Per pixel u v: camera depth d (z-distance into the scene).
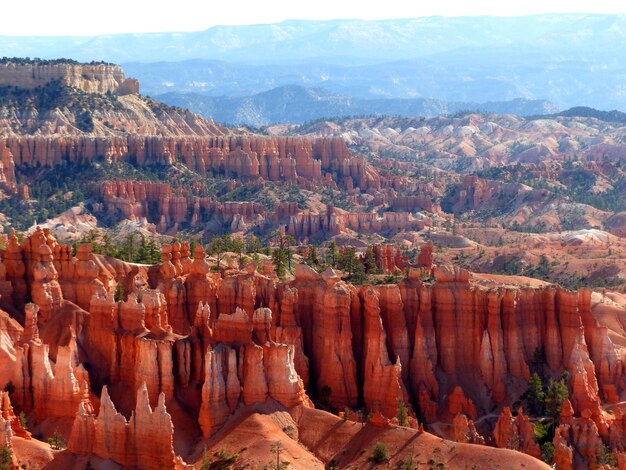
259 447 159.00
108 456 152.25
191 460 161.25
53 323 186.00
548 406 190.38
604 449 177.38
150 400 170.38
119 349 178.38
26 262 193.88
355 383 190.62
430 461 157.88
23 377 170.75
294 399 170.00
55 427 167.12
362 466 159.25
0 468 147.25
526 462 155.62
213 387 166.12
